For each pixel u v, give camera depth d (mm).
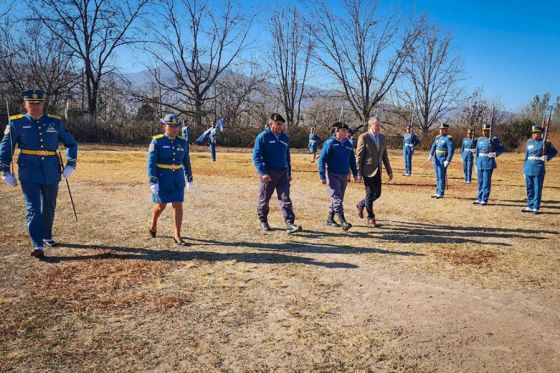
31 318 4023
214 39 45812
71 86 41156
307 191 12695
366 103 49438
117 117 41719
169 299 4527
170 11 44000
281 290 4875
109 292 4672
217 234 7227
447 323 4156
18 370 3197
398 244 6934
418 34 47406
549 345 3777
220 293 4738
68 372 3193
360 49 48438
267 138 7234
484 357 3551
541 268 5887
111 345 3596
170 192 6402
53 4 39250
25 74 40469
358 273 5512
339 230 7766
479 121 48594
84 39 41000
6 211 8609
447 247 6828
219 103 46844
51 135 5844
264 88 47500
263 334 3850
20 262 5562
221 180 14695
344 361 3438
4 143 5602
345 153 7660
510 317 4328
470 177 15953
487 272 5680
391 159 29375
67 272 5227
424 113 53781
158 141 6328
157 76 46125
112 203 9742
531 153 9859
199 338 3750
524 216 9570
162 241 6695
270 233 7398
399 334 3908
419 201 11383
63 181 13133
